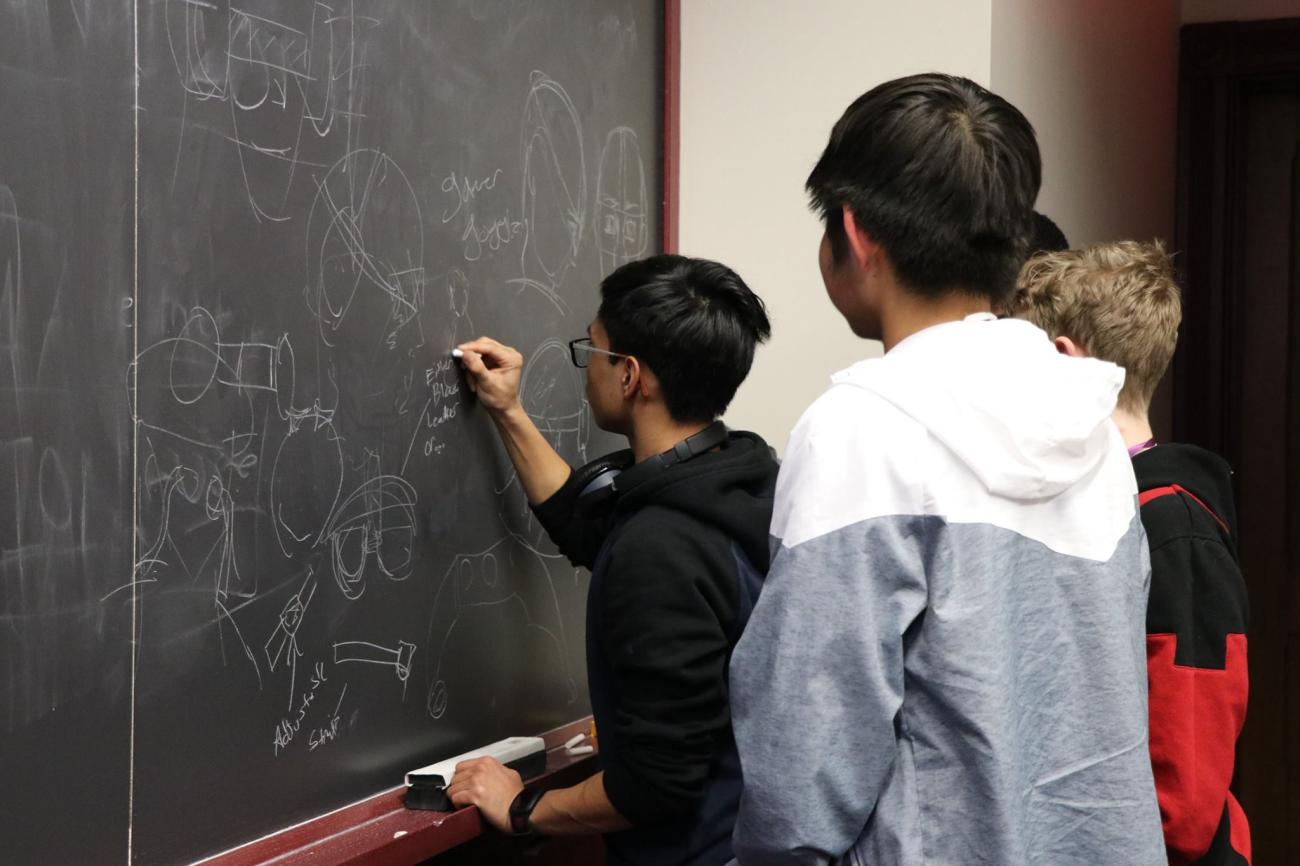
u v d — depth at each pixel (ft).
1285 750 12.20
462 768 4.95
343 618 4.59
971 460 3.23
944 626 3.18
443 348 5.14
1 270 3.31
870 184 3.51
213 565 4.00
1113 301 4.91
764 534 4.55
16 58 3.34
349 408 4.60
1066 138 8.45
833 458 3.31
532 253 5.79
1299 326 12.07
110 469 3.63
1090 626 3.38
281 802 4.31
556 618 6.08
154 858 3.80
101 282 3.60
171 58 3.82
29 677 3.40
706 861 4.50
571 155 6.15
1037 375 3.37
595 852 6.50
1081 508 3.45
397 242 4.84
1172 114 11.87
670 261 4.98
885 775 3.24
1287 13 11.71
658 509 4.56
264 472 4.21
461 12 5.22
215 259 3.99
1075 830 3.32
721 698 4.43
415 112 4.94
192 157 3.90
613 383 4.99
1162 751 4.40
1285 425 12.14
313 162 4.41
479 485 5.41
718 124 7.56
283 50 4.27
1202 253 11.94
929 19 7.07
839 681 3.20
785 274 7.45
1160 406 11.54
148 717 3.78
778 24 7.42
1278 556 12.17
